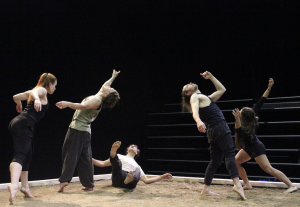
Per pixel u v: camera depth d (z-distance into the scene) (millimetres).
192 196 3080
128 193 3229
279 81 6301
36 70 5074
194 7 6598
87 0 5965
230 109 6133
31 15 5086
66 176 3258
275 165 4848
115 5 6367
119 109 6395
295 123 5055
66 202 2709
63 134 5363
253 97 6051
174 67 7223
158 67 7223
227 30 6668
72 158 3287
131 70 6789
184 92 3314
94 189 3506
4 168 4535
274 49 6309
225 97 6816
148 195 3113
